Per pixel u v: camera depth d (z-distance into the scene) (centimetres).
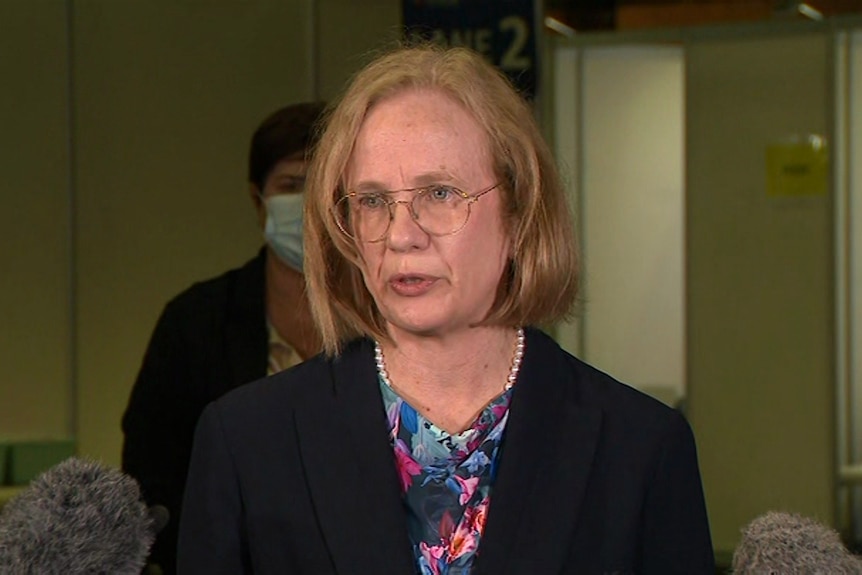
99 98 410
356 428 159
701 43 575
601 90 596
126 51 409
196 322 265
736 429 577
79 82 409
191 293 271
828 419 556
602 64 594
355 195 153
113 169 410
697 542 166
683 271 599
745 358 575
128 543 142
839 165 554
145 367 267
